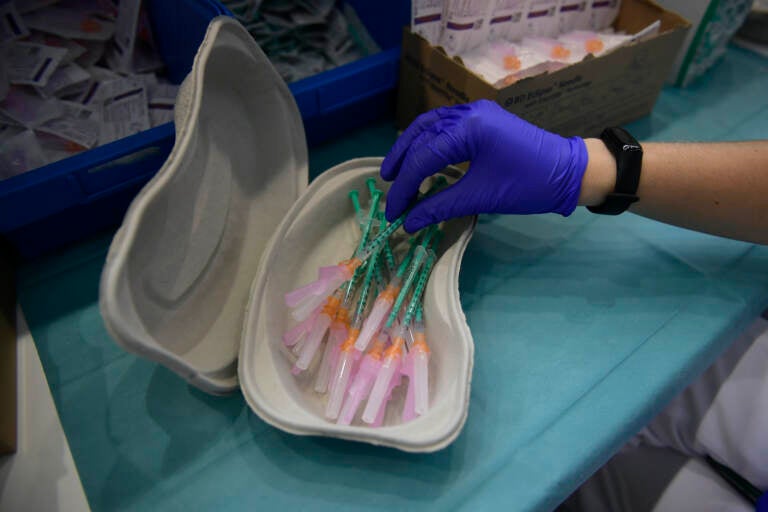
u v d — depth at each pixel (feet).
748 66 3.84
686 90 3.63
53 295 2.43
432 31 2.84
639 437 2.86
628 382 2.10
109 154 2.27
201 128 2.00
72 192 2.28
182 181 1.77
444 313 2.04
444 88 2.74
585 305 2.39
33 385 2.07
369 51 3.56
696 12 3.29
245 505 1.80
